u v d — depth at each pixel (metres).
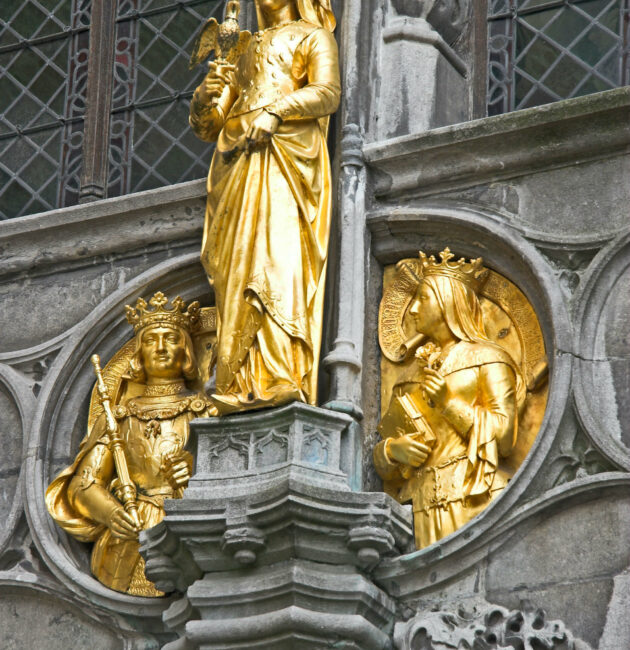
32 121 19.55
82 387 17.39
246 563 14.94
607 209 15.88
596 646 14.42
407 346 16.23
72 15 19.89
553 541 14.90
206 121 16.73
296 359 15.62
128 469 16.56
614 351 15.34
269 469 15.13
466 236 16.38
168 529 15.10
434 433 15.75
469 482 15.35
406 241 16.67
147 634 16.08
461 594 15.02
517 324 16.03
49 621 16.50
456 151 16.53
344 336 15.95
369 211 16.70
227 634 14.82
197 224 17.45
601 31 17.62
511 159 16.33
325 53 16.72
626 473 14.71
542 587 14.79
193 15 19.34
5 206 19.23
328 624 14.68
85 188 18.81
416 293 16.38
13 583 16.56
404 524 15.22
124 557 16.36
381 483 15.91
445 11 17.81
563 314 15.49
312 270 16.03
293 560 14.91
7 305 18.05
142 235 17.67
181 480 16.14
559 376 15.27
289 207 16.14
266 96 16.53
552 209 16.08
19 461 17.25
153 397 16.84
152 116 19.03
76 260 17.95
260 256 15.91
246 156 16.33
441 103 17.45
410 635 14.96
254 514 14.82
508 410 15.52
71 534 16.61
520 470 15.05
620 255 15.57
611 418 15.11
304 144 16.39
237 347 15.69
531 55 17.86
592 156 16.12
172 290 17.45
